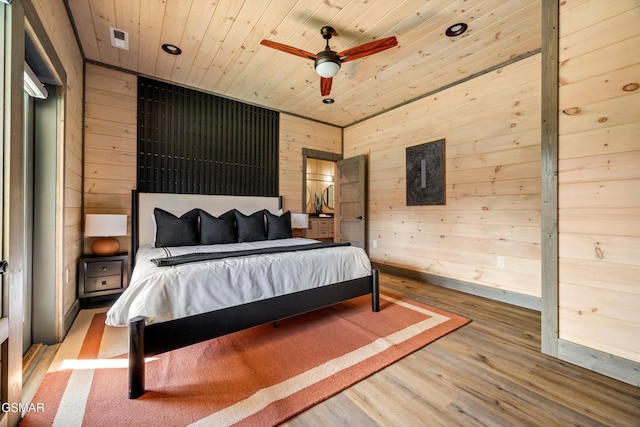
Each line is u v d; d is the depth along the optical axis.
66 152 2.22
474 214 3.30
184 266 1.83
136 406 1.40
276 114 4.51
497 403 1.45
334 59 2.42
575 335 1.82
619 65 1.65
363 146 4.89
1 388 1.18
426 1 2.17
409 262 4.08
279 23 2.43
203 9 2.26
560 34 1.88
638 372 1.58
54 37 1.92
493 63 3.06
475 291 3.29
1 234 1.21
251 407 1.40
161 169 3.53
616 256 1.67
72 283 2.53
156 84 3.49
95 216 2.75
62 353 1.92
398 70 3.21
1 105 1.21
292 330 2.31
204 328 1.74
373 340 2.12
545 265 1.95
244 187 4.20
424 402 1.46
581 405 1.44
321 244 2.96
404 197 4.15
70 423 1.28
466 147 3.39
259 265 2.05
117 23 2.43
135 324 1.48
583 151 1.79
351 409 1.41
